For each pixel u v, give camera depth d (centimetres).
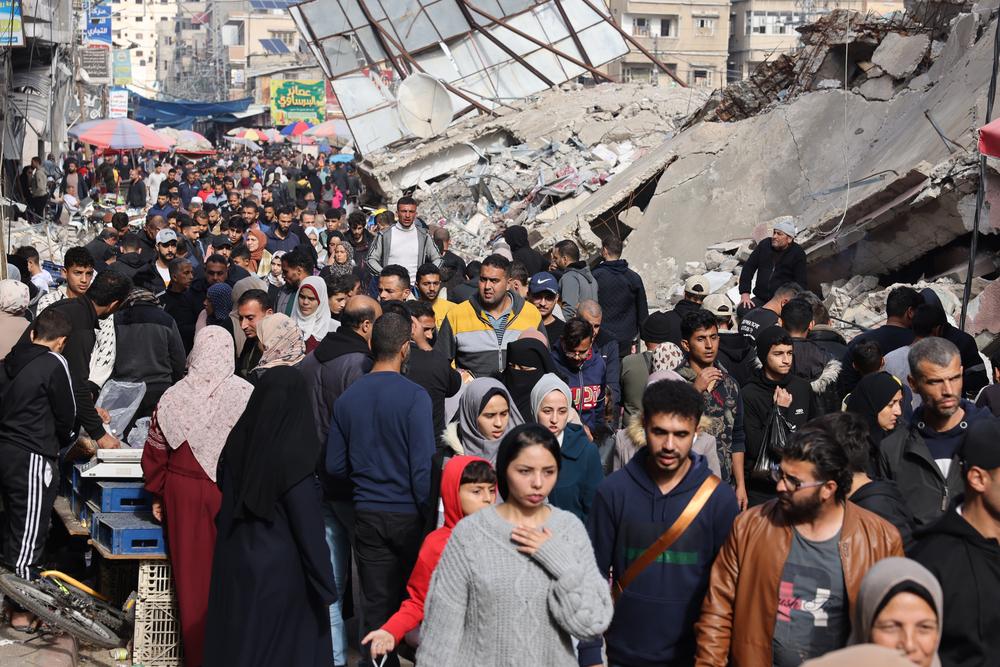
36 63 2973
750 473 666
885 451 568
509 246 1216
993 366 712
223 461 561
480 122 2734
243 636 530
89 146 4447
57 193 3194
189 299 1054
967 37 1614
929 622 325
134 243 1206
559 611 394
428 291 886
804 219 1605
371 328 650
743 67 8238
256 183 3997
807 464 412
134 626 641
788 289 922
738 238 1756
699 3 7575
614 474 485
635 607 469
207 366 604
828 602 415
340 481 588
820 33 1952
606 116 2589
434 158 2614
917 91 1723
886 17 1903
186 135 4756
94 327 775
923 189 1249
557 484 562
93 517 653
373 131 2773
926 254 1342
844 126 1795
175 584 611
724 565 440
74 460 705
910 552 427
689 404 455
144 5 17750
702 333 655
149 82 16275
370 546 573
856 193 1494
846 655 276
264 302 764
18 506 661
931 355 559
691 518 464
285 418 537
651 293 1733
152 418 608
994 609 409
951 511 421
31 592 634
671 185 1881
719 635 437
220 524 550
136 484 646
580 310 800
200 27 15250
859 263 1368
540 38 2878
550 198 2327
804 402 665
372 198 2848
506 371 715
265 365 725
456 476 507
